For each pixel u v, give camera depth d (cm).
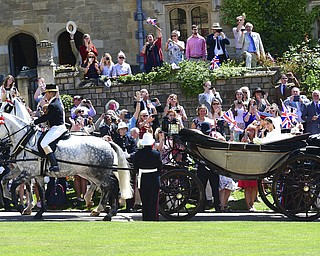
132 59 6844
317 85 5644
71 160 4062
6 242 3094
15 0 6919
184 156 4291
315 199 4028
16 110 4225
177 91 5591
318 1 6650
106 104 5644
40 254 2823
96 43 6869
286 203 4059
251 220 4047
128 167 4150
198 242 3100
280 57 6309
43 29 6906
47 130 4100
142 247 2966
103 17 6850
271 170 4088
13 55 7044
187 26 6781
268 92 5519
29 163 4066
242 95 5003
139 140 4300
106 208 4181
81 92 5691
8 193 4212
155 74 5631
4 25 6944
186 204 4300
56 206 4497
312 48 6494
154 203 3994
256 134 4500
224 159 4088
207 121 4519
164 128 4459
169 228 3528
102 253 2834
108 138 4388
